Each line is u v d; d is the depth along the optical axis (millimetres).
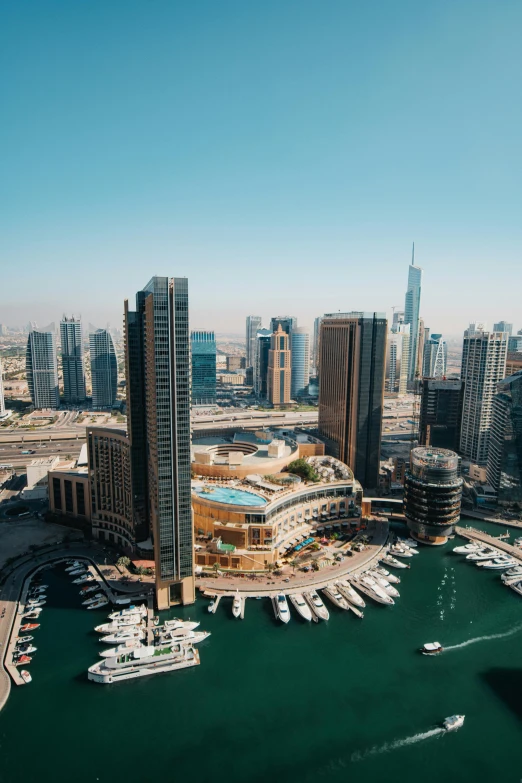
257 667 185250
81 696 170375
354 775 143375
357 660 189625
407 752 151250
